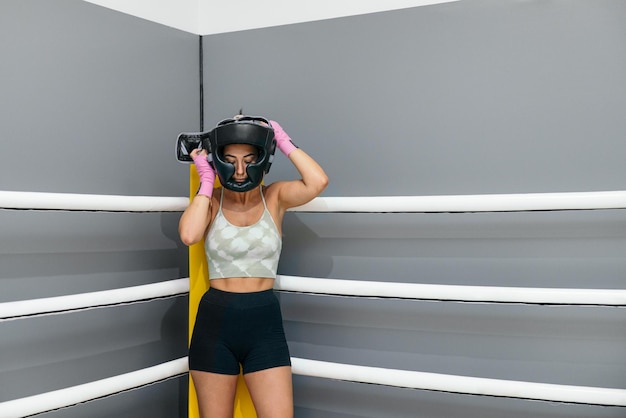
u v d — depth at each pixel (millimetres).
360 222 2154
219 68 2461
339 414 2191
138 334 2186
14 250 1794
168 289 1947
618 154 1812
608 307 1823
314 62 2258
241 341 1864
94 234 2023
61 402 1627
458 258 2008
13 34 1808
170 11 2361
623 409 1811
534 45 1914
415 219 2068
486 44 1978
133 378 1820
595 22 1843
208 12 2490
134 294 1842
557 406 1884
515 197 1716
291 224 2277
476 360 1982
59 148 1928
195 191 2043
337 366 1930
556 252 1882
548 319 1892
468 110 2000
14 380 1799
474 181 1989
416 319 2066
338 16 2215
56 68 1927
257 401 1870
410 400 2080
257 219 1929
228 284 1901
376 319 2129
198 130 2479
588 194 1645
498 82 1961
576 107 1861
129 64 2180
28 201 1578
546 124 1897
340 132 2207
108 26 2104
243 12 2408
